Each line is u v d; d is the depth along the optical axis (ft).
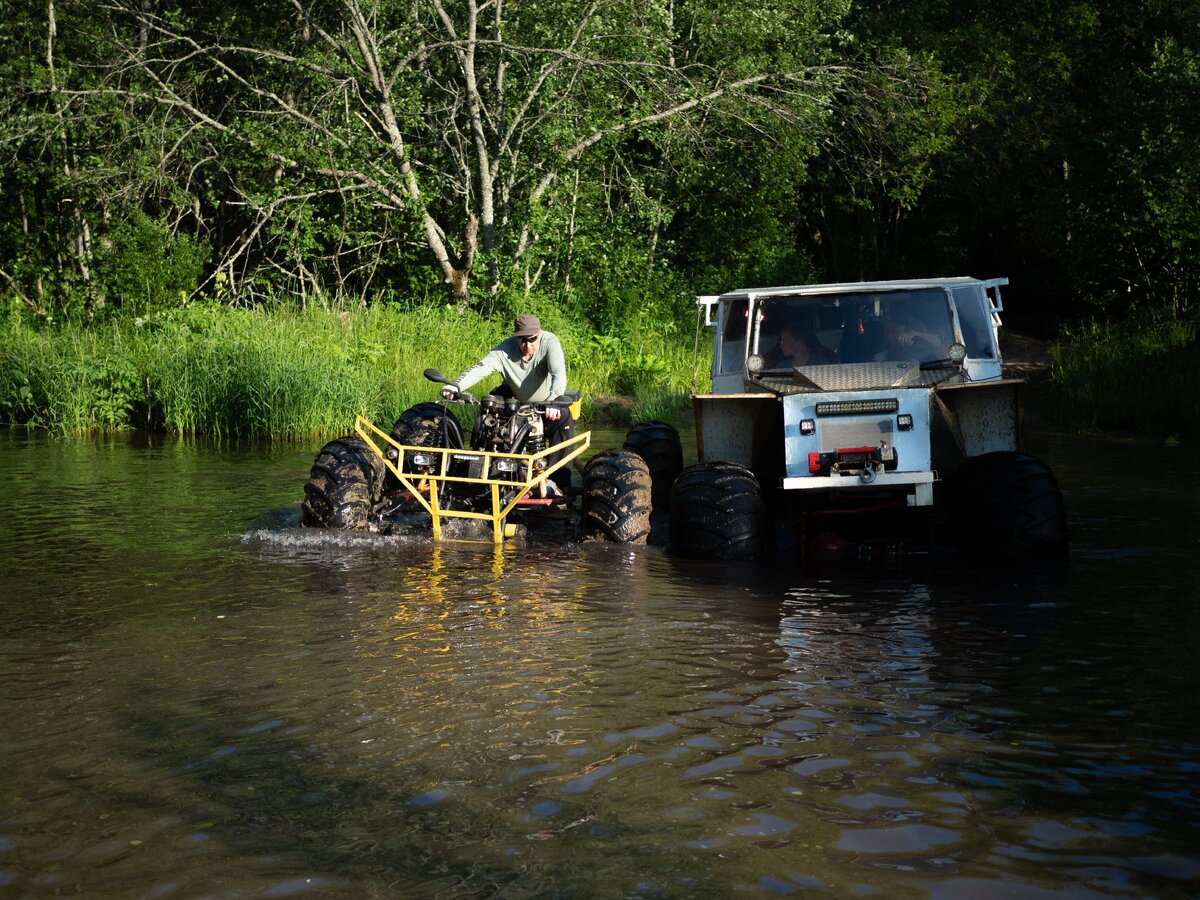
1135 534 25.39
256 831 10.61
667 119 85.87
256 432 49.32
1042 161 112.68
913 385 24.03
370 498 27.14
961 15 119.34
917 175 100.99
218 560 23.07
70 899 9.42
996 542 23.06
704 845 10.28
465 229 84.17
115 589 20.45
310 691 14.49
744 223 100.22
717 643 16.70
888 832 10.50
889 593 20.06
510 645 16.62
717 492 23.97
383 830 10.61
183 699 14.23
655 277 88.38
